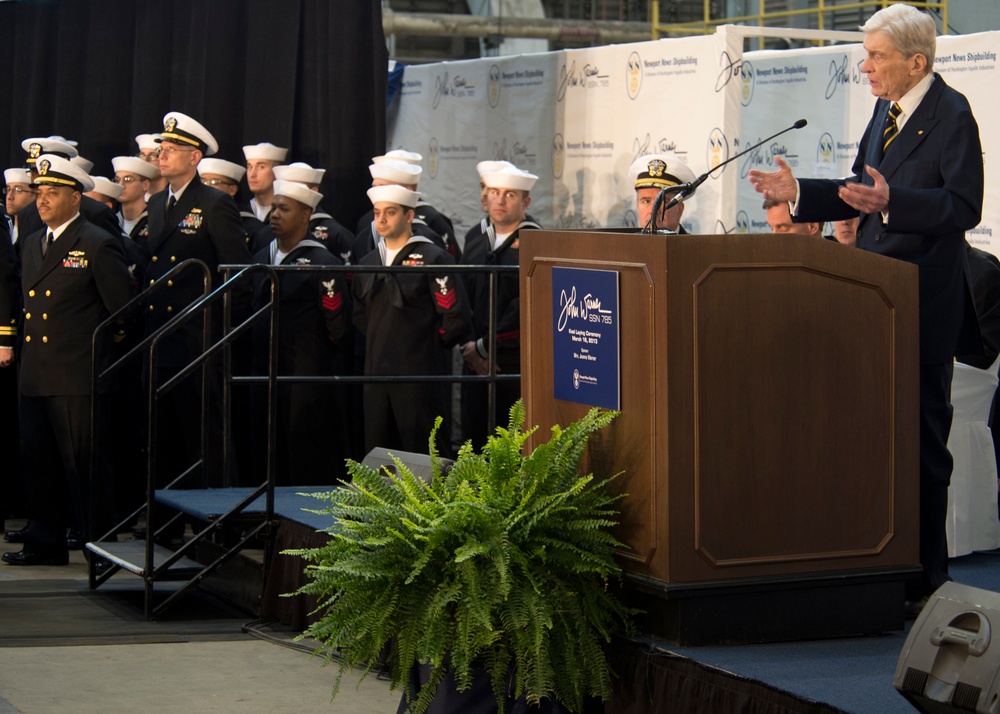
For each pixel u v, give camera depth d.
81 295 7.96
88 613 6.67
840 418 4.26
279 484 8.84
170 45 10.84
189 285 8.51
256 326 8.73
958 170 4.57
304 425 8.65
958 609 3.23
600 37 14.77
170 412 8.70
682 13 15.31
